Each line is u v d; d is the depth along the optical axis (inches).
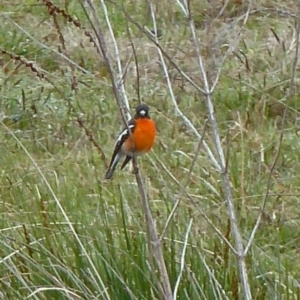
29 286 323.3
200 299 309.6
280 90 542.9
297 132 504.7
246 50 589.3
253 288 329.1
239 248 285.9
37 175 438.3
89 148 485.4
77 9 663.1
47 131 515.2
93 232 339.9
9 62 589.9
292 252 385.4
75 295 303.9
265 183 442.6
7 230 357.4
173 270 324.8
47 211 369.4
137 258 332.2
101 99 544.7
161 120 514.3
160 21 641.0
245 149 468.1
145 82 563.8
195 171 446.6
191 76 559.8
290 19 628.1
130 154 350.6
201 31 613.0
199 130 502.0
